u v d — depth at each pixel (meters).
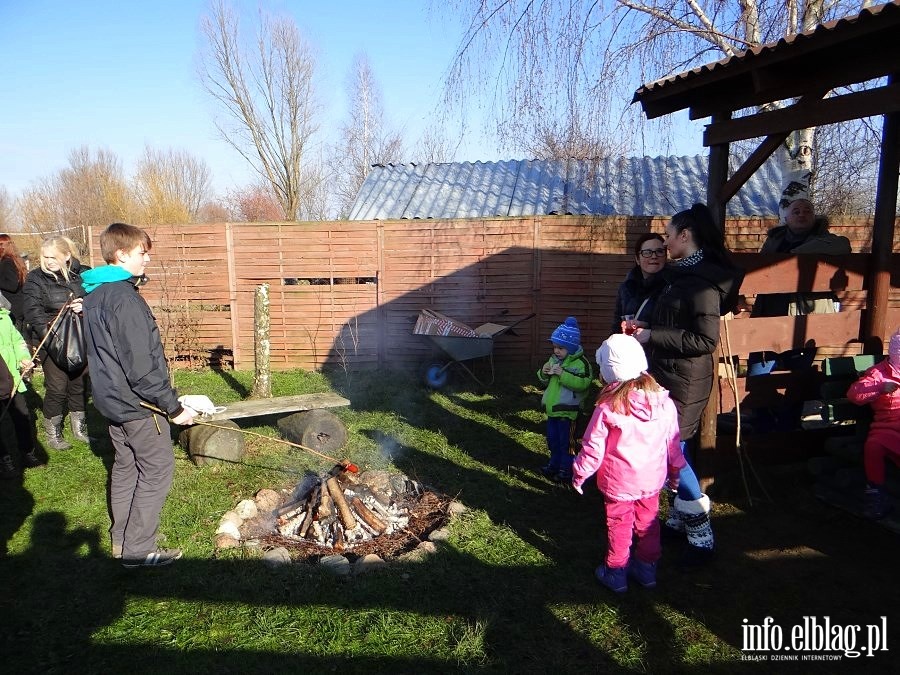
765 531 3.75
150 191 28.31
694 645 2.72
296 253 7.95
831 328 4.39
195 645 2.64
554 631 2.79
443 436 5.51
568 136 7.29
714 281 3.20
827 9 6.34
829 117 3.45
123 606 2.91
